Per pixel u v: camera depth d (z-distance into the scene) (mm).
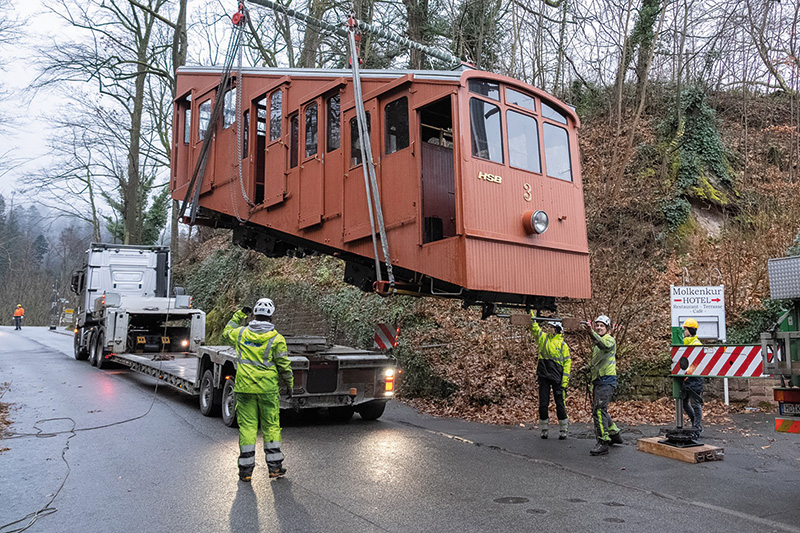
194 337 15391
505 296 8000
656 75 19781
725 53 18875
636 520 4852
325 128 9188
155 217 35031
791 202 15578
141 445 7492
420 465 6699
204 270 26000
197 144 11844
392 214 7992
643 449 7516
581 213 8703
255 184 10398
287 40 22984
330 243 8898
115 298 15430
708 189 16188
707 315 10242
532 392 11023
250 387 5965
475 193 7238
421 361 11883
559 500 5410
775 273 5457
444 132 9094
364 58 20875
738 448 7664
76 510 5023
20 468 6359
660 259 14570
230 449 7348
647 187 16516
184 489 5629
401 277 8500
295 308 17938
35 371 15422
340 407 9945
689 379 8141
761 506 5258
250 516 4867
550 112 8625
